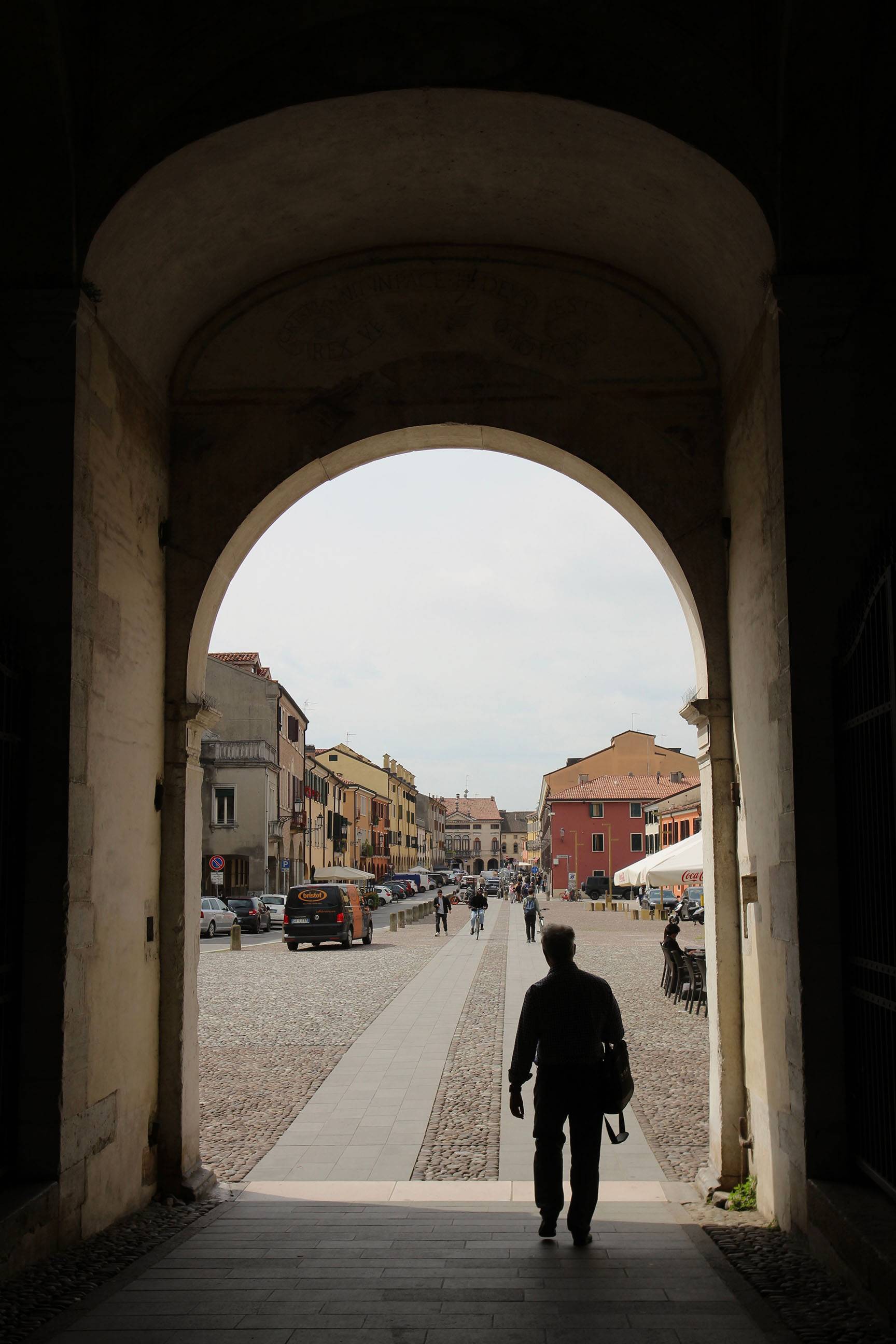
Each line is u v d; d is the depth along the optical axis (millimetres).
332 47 6594
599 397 8156
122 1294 5184
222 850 50594
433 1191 7949
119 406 7133
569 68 6559
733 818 7746
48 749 6125
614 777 91812
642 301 8227
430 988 21125
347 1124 10148
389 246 8312
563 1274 5543
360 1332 4582
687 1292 5180
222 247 7613
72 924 6086
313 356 8258
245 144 6750
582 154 7027
